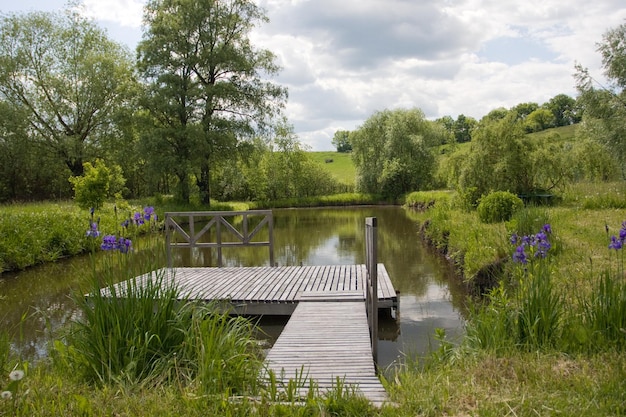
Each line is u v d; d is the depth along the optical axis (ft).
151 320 11.34
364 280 24.67
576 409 7.93
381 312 21.97
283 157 128.57
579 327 11.28
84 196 50.93
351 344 14.73
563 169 50.70
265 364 12.16
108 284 11.98
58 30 90.48
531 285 12.87
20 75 86.74
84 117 90.63
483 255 25.52
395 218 74.28
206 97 82.79
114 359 10.37
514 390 8.87
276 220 77.30
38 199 92.38
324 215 86.33
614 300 11.70
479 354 11.50
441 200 66.90
